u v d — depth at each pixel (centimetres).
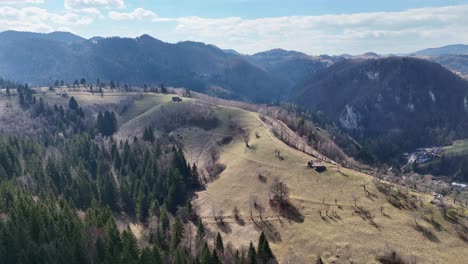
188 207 14875
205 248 10588
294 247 11738
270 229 12838
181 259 10488
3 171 16088
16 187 13700
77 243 10212
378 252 10800
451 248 10838
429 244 11000
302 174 15462
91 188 16388
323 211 13062
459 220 11975
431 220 12031
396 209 12706
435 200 13138
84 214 14362
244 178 16362
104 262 10112
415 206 12800
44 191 15175
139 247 12012
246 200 14862
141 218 15400
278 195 14238
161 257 10625
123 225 15025
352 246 11225
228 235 13125
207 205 15438
